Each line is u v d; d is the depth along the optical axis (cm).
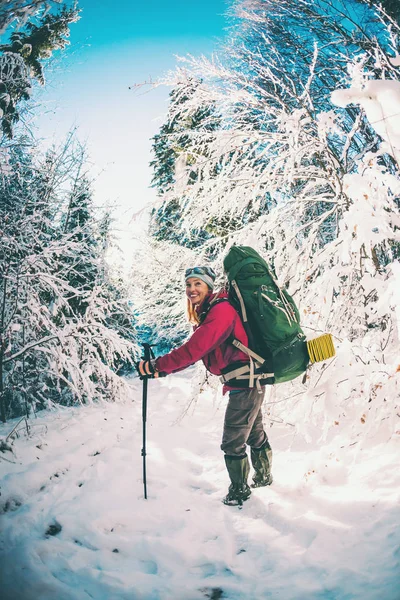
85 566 184
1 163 380
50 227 530
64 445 322
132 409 486
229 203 398
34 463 275
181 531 211
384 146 233
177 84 416
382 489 216
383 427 280
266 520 218
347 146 353
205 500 250
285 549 190
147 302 1059
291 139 336
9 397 428
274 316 230
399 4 593
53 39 457
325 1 738
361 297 330
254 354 233
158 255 859
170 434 379
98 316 504
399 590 147
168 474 289
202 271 261
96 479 269
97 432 362
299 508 220
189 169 388
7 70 394
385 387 254
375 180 243
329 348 227
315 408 281
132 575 177
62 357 394
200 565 186
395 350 319
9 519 214
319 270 370
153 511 233
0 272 395
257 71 447
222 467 299
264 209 455
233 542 203
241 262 250
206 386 399
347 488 229
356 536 186
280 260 378
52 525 213
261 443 256
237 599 162
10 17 282
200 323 259
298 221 391
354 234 280
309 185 361
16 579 171
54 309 471
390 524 187
